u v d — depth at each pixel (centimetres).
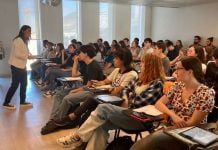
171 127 161
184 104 176
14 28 719
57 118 297
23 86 398
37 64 636
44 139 272
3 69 721
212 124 159
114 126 213
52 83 498
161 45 383
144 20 950
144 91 213
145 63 219
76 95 289
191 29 835
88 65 323
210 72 260
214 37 755
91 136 217
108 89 270
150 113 179
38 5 754
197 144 121
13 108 385
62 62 570
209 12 766
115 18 876
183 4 798
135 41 691
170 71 355
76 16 816
